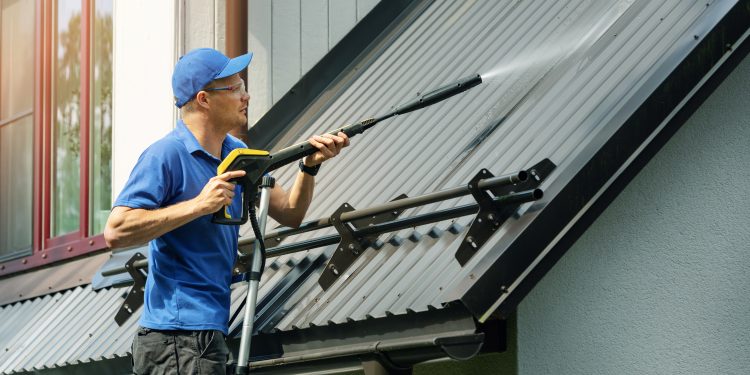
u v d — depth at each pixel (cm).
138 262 1680
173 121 1955
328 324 1334
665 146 1416
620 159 1241
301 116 1983
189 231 1244
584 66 1430
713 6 1318
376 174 1602
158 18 2006
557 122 1355
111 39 2219
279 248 1505
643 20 1412
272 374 1417
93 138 2230
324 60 2002
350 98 1897
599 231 1393
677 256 1393
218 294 1249
